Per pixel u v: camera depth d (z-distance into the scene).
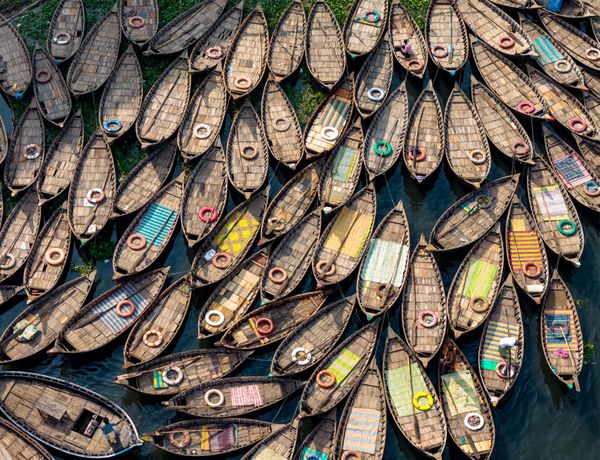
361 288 62.53
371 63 73.88
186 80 72.69
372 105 71.31
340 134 69.25
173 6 77.56
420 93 73.06
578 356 60.22
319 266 63.09
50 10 77.31
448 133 70.06
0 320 62.00
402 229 65.25
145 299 62.12
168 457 55.91
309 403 57.62
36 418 56.62
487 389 58.19
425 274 63.28
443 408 57.66
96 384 59.28
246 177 67.31
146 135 69.44
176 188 67.00
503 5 78.44
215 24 75.94
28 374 58.00
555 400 59.19
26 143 68.88
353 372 59.06
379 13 77.06
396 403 57.66
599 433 58.19
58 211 65.25
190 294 62.22
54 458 55.59
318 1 77.19
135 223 65.00
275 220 64.81
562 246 65.00
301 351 59.59
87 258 64.50
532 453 57.31
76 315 60.69
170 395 58.22
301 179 67.25
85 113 71.19
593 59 75.06
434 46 75.12
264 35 75.69
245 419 56.44
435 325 60.78
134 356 59.38
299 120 71.12
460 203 66.56
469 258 64.00
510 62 74.25
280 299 61.50
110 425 55.47
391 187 68.06
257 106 71.94
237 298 61.94
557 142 70.12
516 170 69.19
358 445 55.97
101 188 66.69
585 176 68.50
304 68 74.25
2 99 72.75
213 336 60.34
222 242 64.38
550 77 73.69
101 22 76.00
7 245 64.06
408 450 56.59
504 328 61.03
